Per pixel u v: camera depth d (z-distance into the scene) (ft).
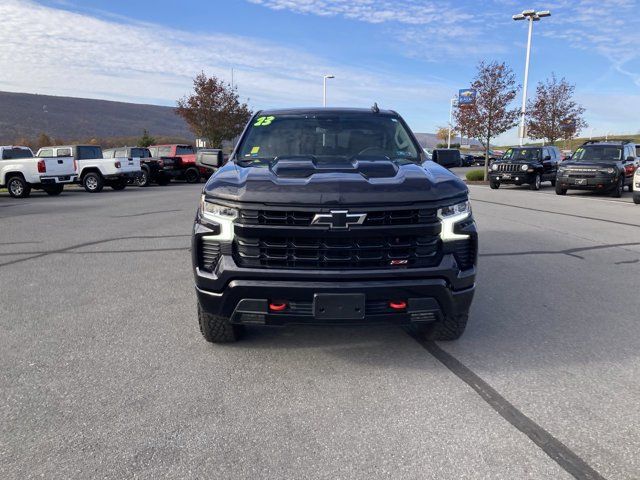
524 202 49.83
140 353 12.69
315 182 10.76
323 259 10.56
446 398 10.43
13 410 9.90
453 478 7.89
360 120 15.98
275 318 10.86
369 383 11.11
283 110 16.76
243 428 9.30
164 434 9.09
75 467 8.16
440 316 11.26
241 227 10.62
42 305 16.53
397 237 10.68
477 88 91.61
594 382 11.14
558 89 111.45
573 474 7.97
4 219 37.42
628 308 16.30
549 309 16.19
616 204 48.39
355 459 8.39
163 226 33.63
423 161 13.93
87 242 27.68
